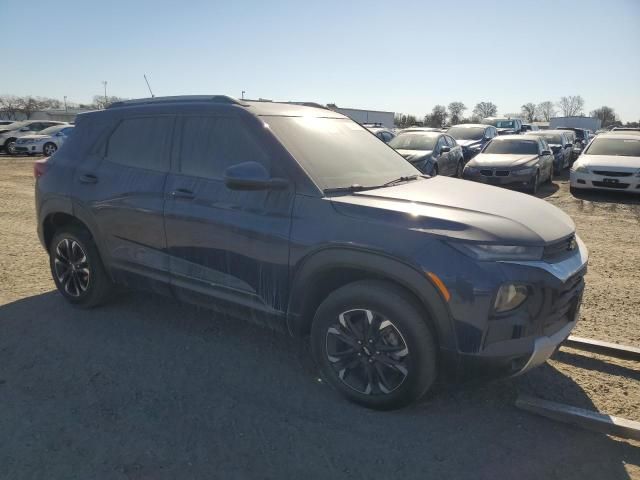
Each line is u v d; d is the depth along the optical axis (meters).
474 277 2.69
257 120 3.53
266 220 3.29
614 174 11.90
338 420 3.07
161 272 3.91
